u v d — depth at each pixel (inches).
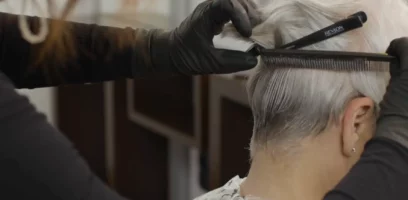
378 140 23.7
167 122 77.8
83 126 101.9
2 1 26.4
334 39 25.5
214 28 27.6
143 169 96.2
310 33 25.7
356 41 25.5
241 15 26.0
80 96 100.6
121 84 93.5
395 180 22.7
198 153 82.8
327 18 25.6
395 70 24.9
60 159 18.8
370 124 26.1
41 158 18.5
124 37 30.7
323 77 25.5
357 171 23.3
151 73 31.0
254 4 27.6
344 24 25.2
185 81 72.7
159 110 79.7
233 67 27.5
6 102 18.4
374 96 25.7
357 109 25.7
